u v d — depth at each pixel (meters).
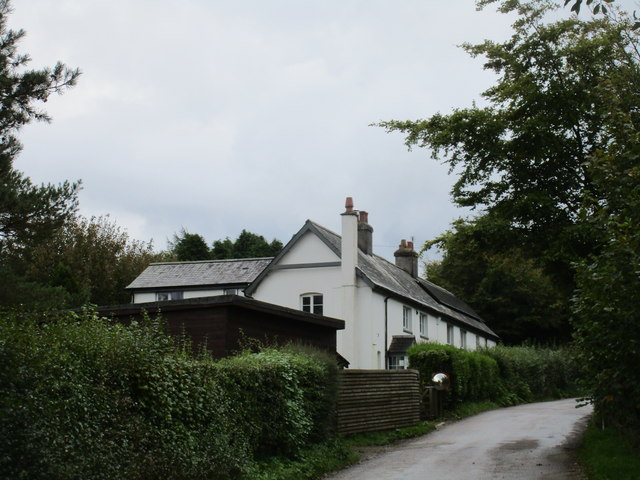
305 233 30.41
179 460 8.77
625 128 10.01
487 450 14.12
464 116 16.50
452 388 22.80
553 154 16.14
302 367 13.24
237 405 10.84
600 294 8.59
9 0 16.17
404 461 13.16
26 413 6.49
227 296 14.86
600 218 9.24
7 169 15.66
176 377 9.34
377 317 28.92
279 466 11.34
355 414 16.31
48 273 40.62
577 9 8.05
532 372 33.34
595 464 10.75
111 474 7.45
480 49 16.91
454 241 17.17
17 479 6.26
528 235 16.39
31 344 7.02
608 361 9.25
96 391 7.72
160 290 34.84
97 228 45.78
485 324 47.69
